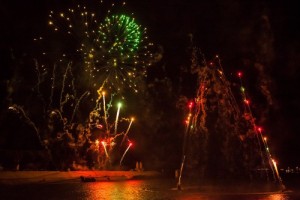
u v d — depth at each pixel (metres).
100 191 14.53
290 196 13.12
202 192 14.44
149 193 14.02
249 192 14.44
